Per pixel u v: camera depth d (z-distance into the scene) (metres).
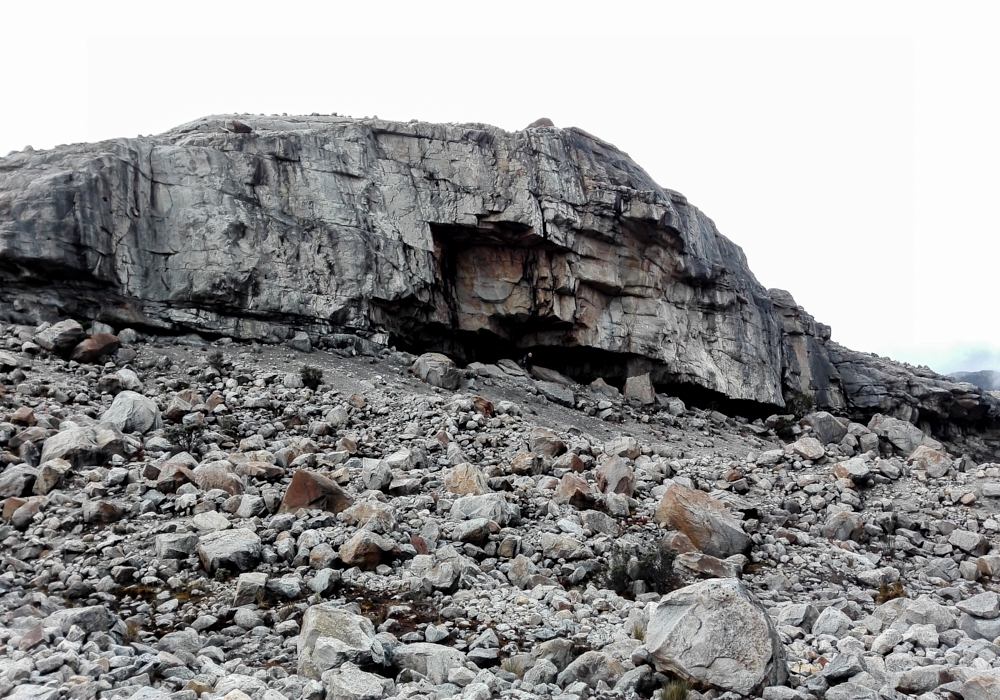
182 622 9.63
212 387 21.56
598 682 8.23
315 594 10.52
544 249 33.75
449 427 20.45
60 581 10.52
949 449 43.38
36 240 22.56
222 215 26.67
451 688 7.79
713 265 38.66
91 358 21.53
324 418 20.19
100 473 13.94
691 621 8.38
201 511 12.98
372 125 31.52
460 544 12.89
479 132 33.19
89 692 6.95
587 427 26.80
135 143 25.97
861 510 19.38
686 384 37.03
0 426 15.29
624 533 15.34
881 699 7.99
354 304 28.39
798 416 41.41
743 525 17.06
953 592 14.66
